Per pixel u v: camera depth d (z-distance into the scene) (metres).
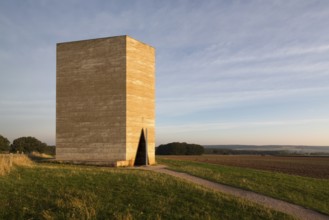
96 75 31.23
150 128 32.91
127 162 29.59
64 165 28.45
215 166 33.22
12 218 14.98
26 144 67.56
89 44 31.69
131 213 15.61
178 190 18.72
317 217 16.64
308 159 71.62
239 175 25.41
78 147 31.45
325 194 21.16
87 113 31.34
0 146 66.62
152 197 17.45
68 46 32.53
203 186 20.23
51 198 16.84
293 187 22.03
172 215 15.73
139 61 31.56
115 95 30.33
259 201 18.41
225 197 17.98
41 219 14.93
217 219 15.66
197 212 16.19
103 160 30.16
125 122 29.78
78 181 19.67
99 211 15.62
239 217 15.92
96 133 30.86
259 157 80.94
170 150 95.19
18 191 17.73
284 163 55.22
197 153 97.12
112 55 30.70
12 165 24.31
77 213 15.27
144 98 32.16
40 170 23.12
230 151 125.12
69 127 31.98
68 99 32.22
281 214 16.36
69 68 32.41
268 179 24.25
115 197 17.27
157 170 25.86
